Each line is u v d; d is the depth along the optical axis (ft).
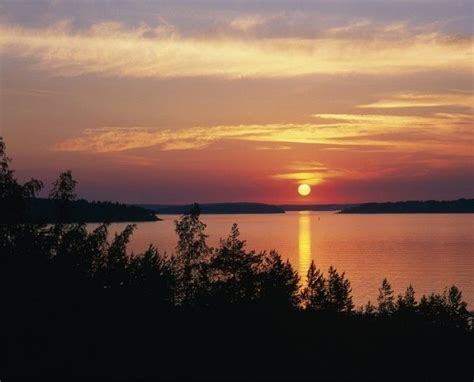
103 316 94.84
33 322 85.25
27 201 96.22
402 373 108.88
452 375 112.06
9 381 75.77
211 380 89.20
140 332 95.66
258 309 116.67
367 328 131.95
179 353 93.66
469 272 518.37
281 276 135.64
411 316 161.48
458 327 163.22
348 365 105.81
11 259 91.30
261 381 92.58
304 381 94.79
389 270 534.78
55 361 81.87
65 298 92.53
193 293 119.44
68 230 105.09
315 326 121.08
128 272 109.91
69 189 105.09
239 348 99.71
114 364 86.07
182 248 124.16
